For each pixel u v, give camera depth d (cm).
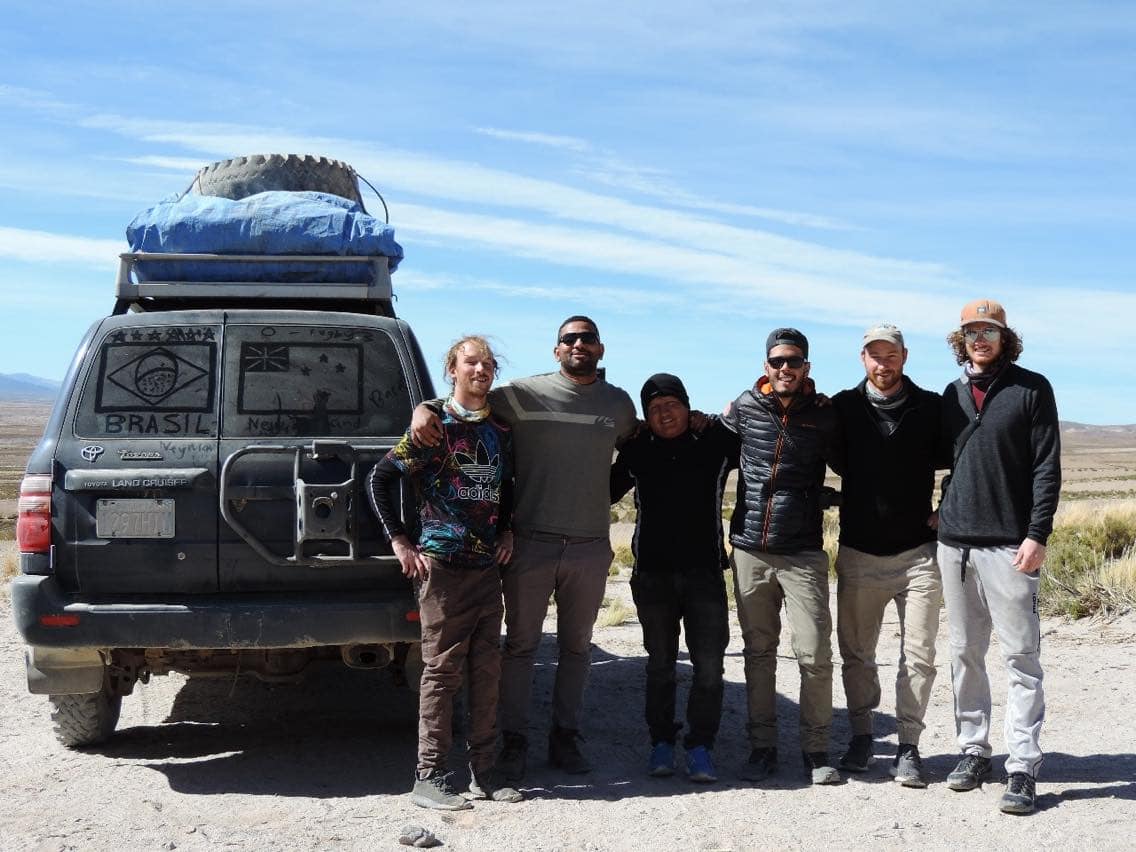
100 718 611
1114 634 966
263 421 561
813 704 576
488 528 539
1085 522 1756
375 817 509
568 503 575
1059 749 627
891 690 797
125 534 544
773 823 499
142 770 584
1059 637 970
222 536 548
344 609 540
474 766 543
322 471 551
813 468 578
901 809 520
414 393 578
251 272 637
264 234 634
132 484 543
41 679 562
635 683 830
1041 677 532
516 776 571
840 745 652
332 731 677
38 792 543
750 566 582
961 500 540
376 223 643
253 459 548
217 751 627
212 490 548
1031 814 510
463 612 532
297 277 640
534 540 575
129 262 630
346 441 562
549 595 586
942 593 564
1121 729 670
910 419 563
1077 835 479
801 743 584
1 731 670
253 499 546
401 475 531
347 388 573
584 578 579
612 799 541
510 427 570
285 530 549
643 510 595
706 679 586
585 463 575
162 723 696
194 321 573
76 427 554
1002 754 619
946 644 938
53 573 543
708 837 480
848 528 577
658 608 593
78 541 543
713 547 589
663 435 592
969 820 502
